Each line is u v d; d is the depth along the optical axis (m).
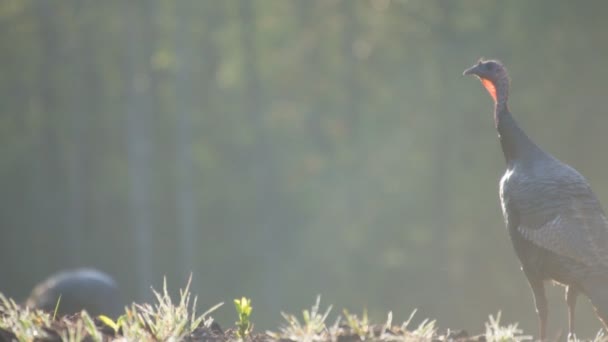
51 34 146.88
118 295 39.62
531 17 116.19
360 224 118.38
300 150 136.00
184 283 128.25
